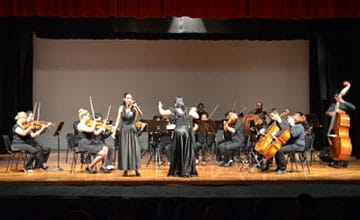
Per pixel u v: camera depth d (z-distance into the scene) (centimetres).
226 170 927
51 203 629
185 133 834
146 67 1370
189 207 538
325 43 1231
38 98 1355
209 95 1375
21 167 982
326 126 1220
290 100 1378
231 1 1016
